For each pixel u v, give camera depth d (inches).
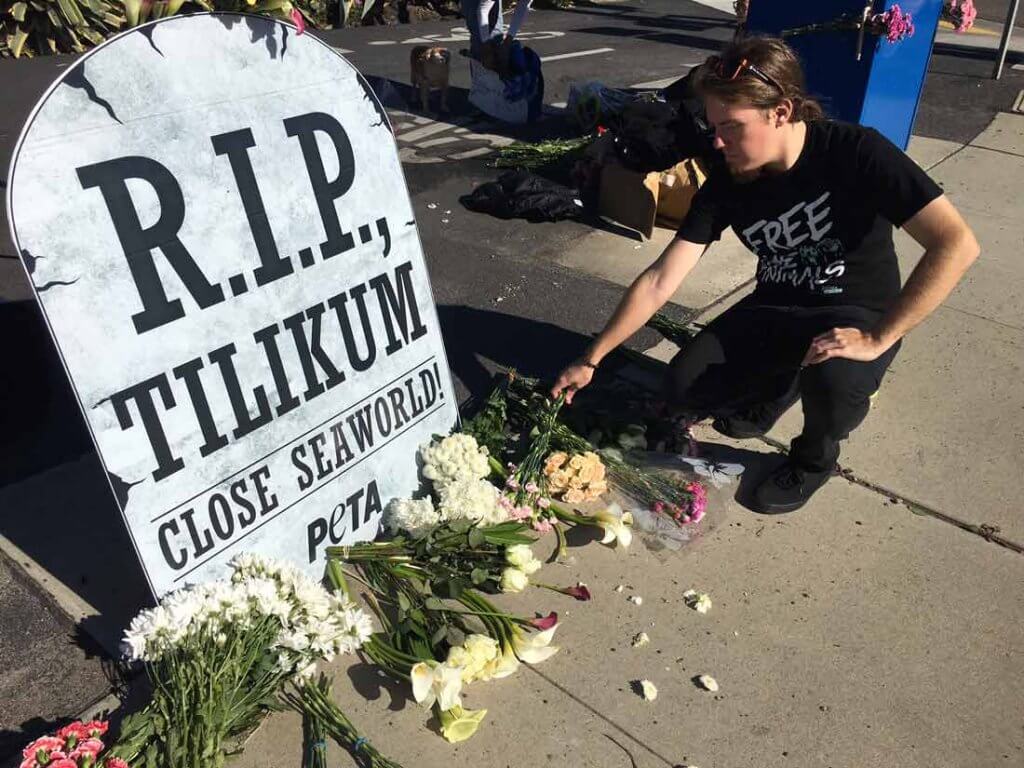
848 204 91.7
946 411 122.0
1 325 137.9
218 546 80.2
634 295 100.8
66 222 66.2
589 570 93.6
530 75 248.4
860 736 76.0
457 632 78.3
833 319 97.6
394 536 95.4
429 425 101.3
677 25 483.2
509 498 97.6
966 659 83.7
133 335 71.6
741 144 86.9
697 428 117.9
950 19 315.6
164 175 72.2
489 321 143.8
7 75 135.4
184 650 71.0
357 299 91.0
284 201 82.5
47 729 73.7
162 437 74.7
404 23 466.3
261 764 71.7
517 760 73.2
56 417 116.0
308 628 74.7
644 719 77.2
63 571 89.2
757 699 79.4
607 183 181.3
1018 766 73.7
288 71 81.8
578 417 112.8
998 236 180.5
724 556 96.1
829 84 206.1
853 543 98.2
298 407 85.9
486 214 187.3
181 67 72.7
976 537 99.4
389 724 76.2
